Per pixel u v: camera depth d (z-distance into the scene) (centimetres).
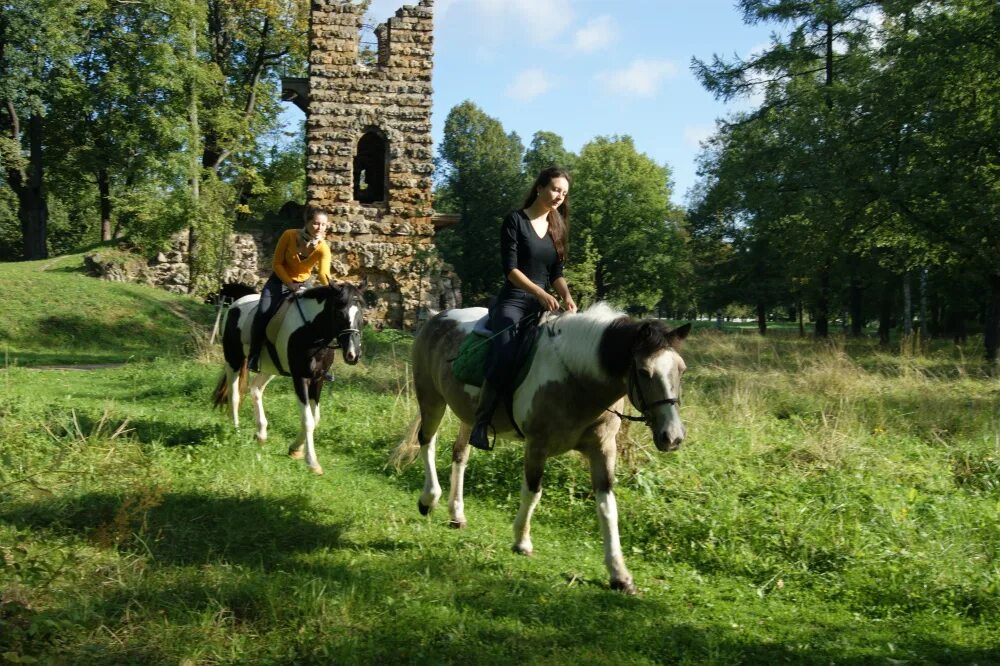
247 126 4322
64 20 3675
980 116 2170
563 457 885
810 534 675
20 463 770
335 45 3553
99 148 4009
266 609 473
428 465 723
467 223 6988
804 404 1286
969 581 590
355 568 570
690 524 703
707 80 3153
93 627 439
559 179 620
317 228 966
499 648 453
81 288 3073
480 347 629
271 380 1616
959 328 4234
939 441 1057
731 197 3178
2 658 387
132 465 774
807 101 2975
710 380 1548
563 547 683
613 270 6562
